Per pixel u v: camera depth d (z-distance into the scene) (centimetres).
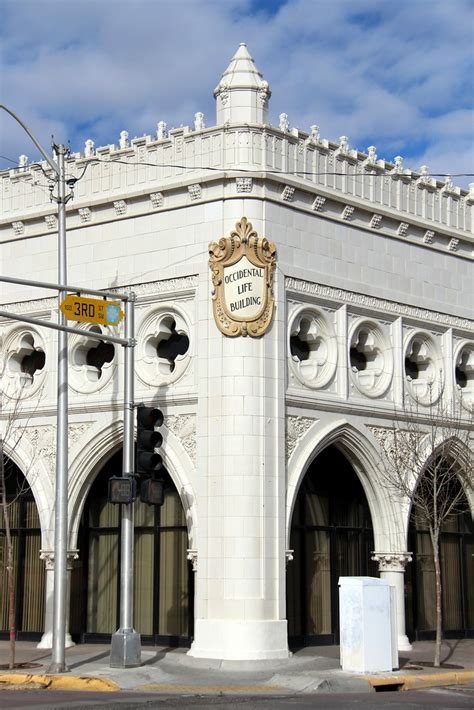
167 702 1870
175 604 2838
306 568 2938
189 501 2708
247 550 2606
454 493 3309
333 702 1894
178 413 2767
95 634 2972
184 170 2825
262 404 2673
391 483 2919
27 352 3123
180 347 2867
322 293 2888
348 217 2981
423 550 3238
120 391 2872
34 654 2686
